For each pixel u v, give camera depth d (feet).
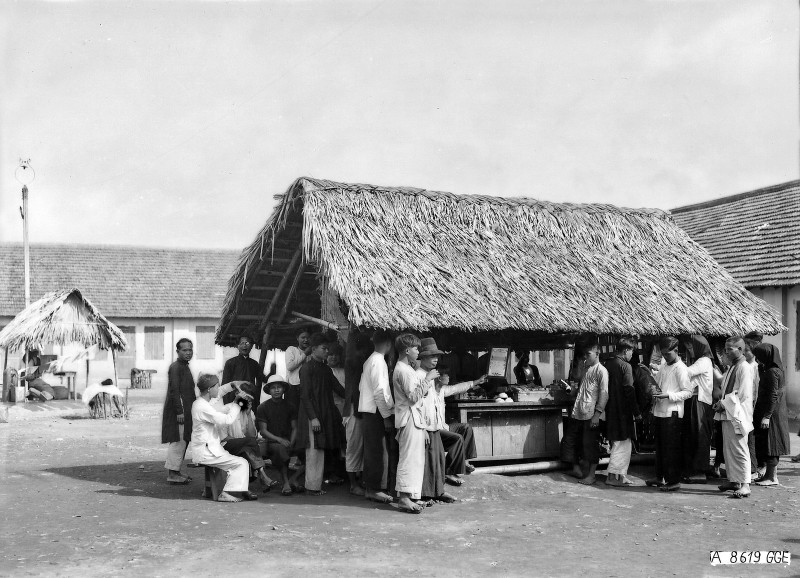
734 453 30.55
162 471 35.70
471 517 26.18
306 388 29.84
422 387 27.09
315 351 30.25
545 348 39.78
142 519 25.38
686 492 31.35
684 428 33.24
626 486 32.37
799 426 53.47
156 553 21.17
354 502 28.53
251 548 21.68
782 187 77.36
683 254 40.37
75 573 19.31
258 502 28.43
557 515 26.68
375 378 27.89
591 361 32.91
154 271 116.88
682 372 31.99
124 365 107.14
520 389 35.06
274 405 31.30
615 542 22.91
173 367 32.37
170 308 108.99
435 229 35.06
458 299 31.30
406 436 27.02
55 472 35.35
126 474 34.83
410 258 32.48
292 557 20.77
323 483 32.01
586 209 40.22
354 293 29.17
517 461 35.47
